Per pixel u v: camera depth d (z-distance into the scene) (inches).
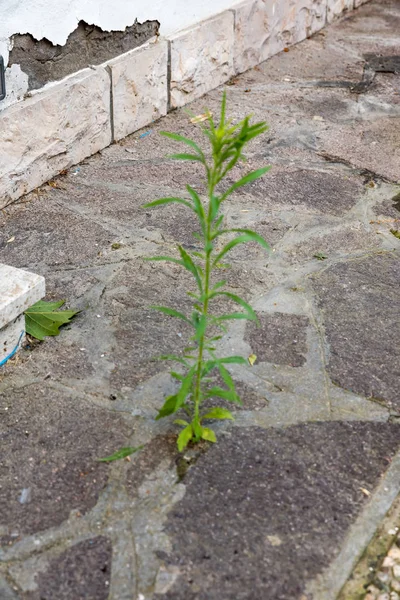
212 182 54.5
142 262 73.2
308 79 104.1
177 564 52.0
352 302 70.0
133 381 63.2
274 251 74.9
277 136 91.2
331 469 58.3
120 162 85.8
